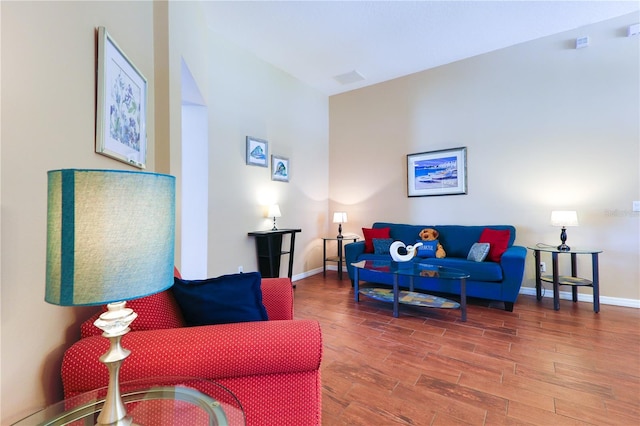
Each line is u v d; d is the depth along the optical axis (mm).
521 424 1396
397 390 1669
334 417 1453
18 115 801
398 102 4508
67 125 1017
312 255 4805
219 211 3273
